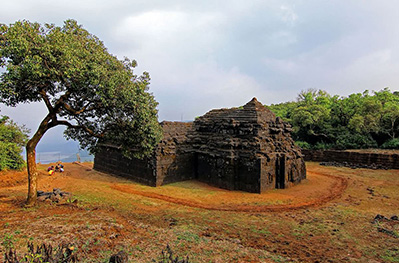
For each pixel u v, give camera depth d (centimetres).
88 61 1119
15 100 1155
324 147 4066
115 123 1409
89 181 2253
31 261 534
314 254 858
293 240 986
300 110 4484
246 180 1922
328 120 4516
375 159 3072
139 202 1538
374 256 842
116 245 848
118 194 1731
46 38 1045
